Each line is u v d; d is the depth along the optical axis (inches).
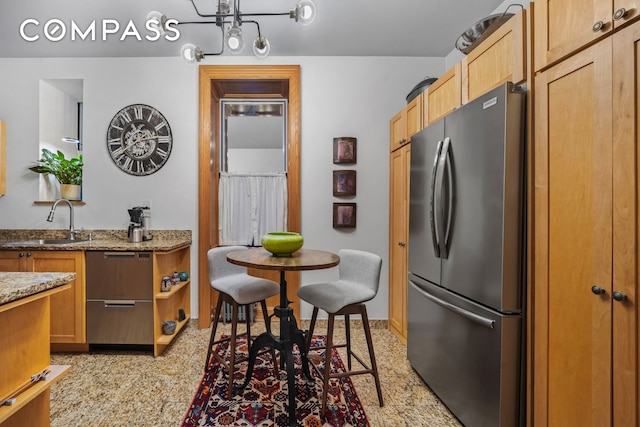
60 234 118.2
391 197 119.4
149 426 65.2
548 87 50.3
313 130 123.3
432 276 77.8
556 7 49.0
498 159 55.7
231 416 68.5
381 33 107.1
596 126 42.5
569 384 46.8
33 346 46.1
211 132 125.0
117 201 120.1
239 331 115.4
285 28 103.5
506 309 55.1
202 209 119.4
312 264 61.9
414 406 73.0
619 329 39.8
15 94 118.4
